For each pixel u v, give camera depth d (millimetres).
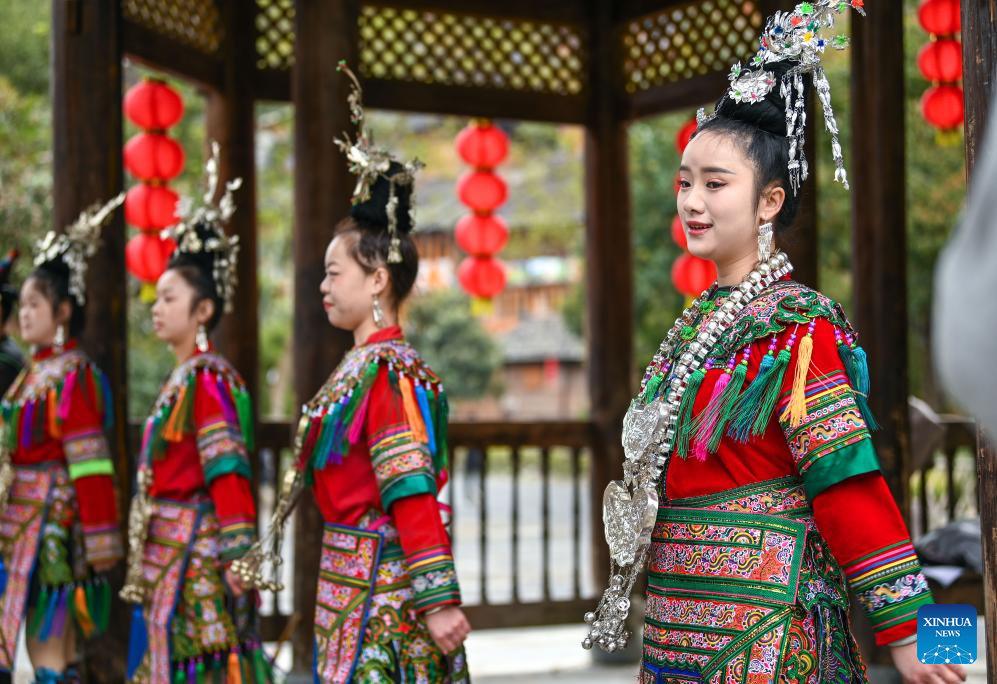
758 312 2139
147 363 13656
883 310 4543
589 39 6008
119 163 4742
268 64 5637
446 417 3043
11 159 10406
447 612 2764
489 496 22000
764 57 2225
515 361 33719
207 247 4012
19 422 4375
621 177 5980
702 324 2248
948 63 5535
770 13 4344
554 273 32781
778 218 2246
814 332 2084
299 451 3014
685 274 5848
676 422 2178
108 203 4688
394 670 2828
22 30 11570
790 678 2033
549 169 26375
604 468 5934
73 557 4430
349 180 4531
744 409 2080
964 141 2303
